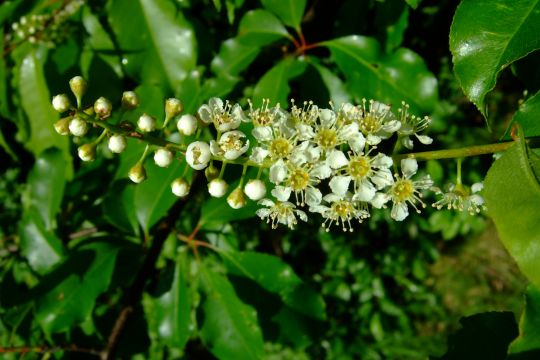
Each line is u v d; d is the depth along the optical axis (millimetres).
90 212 157
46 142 148
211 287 139
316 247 288
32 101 145
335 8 148
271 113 109
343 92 132
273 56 157
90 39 141
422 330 307
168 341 141
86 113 93
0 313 154
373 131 103
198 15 171
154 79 138
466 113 276
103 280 132
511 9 81
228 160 99
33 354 150
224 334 136
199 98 134
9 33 165
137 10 136
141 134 96
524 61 104
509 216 73
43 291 129
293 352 284
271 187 117
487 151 89
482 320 95
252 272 139
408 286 292
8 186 249
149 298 250
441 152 95
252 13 133
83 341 152
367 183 101
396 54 124
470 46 82
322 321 138
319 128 100
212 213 137
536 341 72
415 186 104
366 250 278
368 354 282
